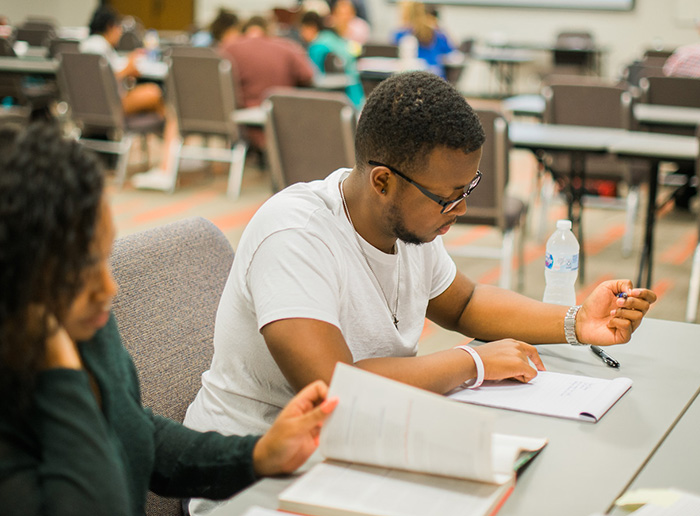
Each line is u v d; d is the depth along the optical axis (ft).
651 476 3.00
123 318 4.09
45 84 23.39
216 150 22.48
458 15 33.09
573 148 10.35
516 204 11.27
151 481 3.33
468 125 3.55
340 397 2.94
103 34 21.72
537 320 4.41
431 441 2.79
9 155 2.21
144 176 18.19
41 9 38.55
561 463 3.08
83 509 2.35
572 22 31.35
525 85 32.71
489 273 12.79
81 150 2.33
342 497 2.72
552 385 3.85
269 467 3.02
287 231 3.74
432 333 10.27
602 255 13.85
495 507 2.71
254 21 18.30
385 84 3.69
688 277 12.69
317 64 21.81
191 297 4.45
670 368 4.12
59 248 2.21
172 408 4.24
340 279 3.82
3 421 2.37
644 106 14.43
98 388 2.82
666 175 14.16
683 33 29.76
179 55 15.81
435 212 3.68
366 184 3.79
